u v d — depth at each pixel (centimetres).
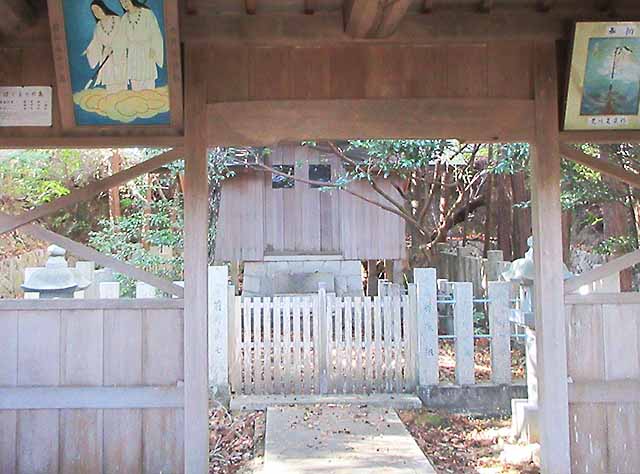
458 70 419
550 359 412
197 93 410
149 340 414
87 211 1086
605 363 427
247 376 640
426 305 631
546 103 417
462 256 1030
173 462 409
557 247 416
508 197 1180
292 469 426
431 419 580
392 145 770
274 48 415
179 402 410
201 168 408
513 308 667
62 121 398
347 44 415
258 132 412
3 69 407
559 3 415
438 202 1177
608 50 405
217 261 1080
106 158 941
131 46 387
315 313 647
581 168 682
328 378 643
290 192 1089
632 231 733
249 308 645
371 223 1087
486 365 761
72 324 414
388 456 452
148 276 414
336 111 414
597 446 422
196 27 405
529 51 421
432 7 410
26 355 412
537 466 467
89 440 410
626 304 431
